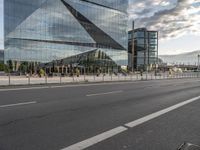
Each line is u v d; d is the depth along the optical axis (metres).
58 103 10.45
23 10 48.22
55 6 53.69
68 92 15.25
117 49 69.25
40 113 8.09
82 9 60.00
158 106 10.41
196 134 5.94
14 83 22.20
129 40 103.19
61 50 54.31
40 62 50.16
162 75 61.28
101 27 64.75
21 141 5.09
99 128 6.32
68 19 56.28
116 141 5.26
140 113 8.62
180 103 11.49
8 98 11.77
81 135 5.64
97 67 62.31
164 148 4.86
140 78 42.47
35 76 36.53
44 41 51.12
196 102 11.95
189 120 7.55
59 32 54.19
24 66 47.50
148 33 100.62
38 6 50.56
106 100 11.93
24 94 13.59
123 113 8.52
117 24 69.81
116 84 25.19
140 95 14.75
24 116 7.54
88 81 29.22
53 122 6.84
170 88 21.19
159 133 5.98
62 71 53.59
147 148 4.84
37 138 5.32
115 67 68.19
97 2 63.78
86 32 60.41
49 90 16.36
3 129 5.99
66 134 5.68
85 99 12.07
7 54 45.66
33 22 49.53
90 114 8.16
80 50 58.62
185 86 24.02
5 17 46.16
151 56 100.81
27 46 48.25
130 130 6.21
